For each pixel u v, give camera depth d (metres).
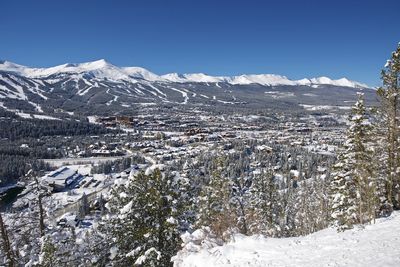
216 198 29.58
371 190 22.94
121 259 20.11
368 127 25.42
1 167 135.25
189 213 21.64
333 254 12.65
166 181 20.31
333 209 26.61
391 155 25.44
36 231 24.92
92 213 60.56
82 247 23.61
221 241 16.45
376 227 16.89
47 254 21.91
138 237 19.41
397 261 10.83
